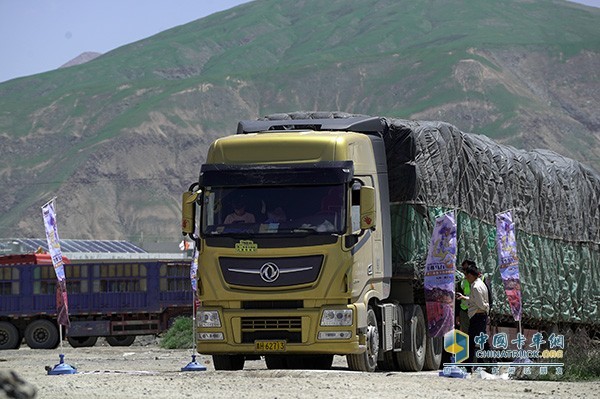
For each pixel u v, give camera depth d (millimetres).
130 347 47531
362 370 21953
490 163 29531
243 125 23984
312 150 21578
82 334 46312
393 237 24578
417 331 25172
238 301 21359
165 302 47875
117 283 47312
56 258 22359
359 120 24016
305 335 21062
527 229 32219
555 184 35125
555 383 19453
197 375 19672
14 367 27594
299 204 21281
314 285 20953
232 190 21578
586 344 26438
